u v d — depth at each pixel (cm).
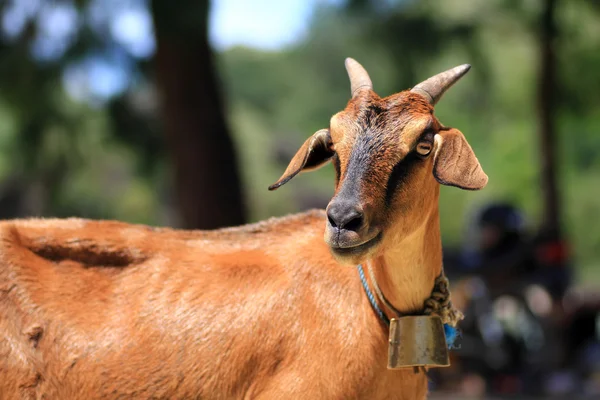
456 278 1190
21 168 1852
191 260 561
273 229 578
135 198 3062
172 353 531
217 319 535
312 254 546
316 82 5312
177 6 1211
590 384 1152
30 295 533
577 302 1180
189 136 1367
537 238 1169
